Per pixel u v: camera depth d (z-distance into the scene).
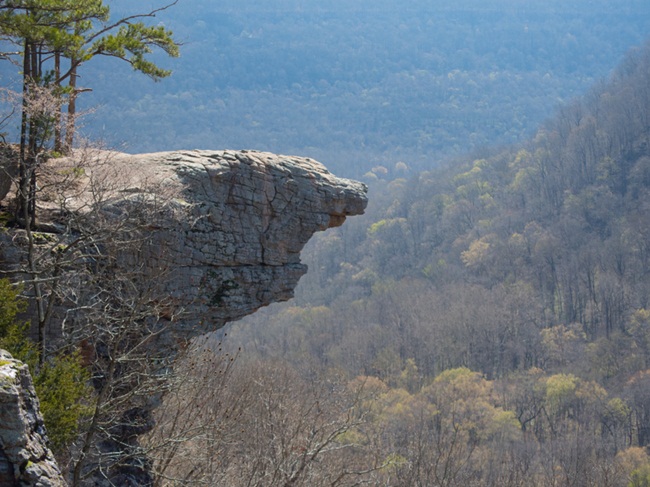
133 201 23.73
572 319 127.25
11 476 12.83
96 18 26.52
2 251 22.45
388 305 131.00
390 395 86.25
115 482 22.78
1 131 23.02
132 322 21.52
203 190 26.02
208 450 22.91
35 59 25.70
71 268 23.05
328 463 30.34
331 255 174.00
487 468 58.03
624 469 68.62
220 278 26.11
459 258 160.75
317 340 114.56
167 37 27.70
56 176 23.48
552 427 89.50
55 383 18.59
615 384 103.88
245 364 48.28
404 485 34.31
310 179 27.66
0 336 19.09
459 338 115.44
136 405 22.83
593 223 159.62
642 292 128.12
